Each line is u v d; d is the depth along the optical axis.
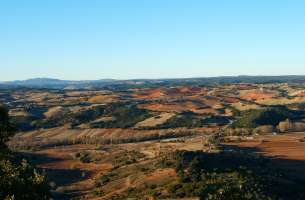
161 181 172.38
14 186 55.84
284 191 157.62
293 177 188.12
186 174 169.88
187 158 194.50
